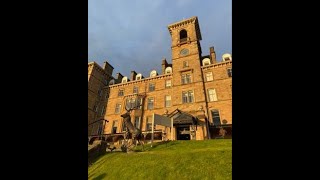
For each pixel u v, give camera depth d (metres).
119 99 36.41
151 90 34.38
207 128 24.70
